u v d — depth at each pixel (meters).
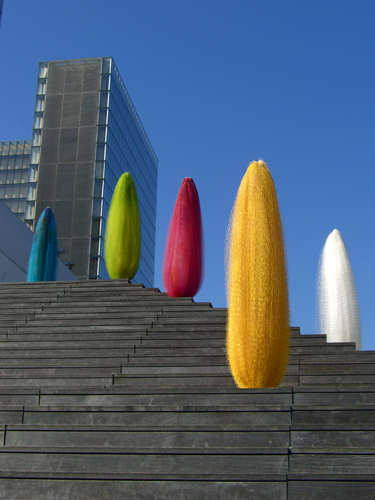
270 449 5.06
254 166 6.90
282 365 6.34
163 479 4.89
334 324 11.24
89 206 62.38
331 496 4.62
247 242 6.51
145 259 77.88
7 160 78.56
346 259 11.62
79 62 67.81
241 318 6.31
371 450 4.93
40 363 8.59
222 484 4.79
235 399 6.12
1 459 5.38
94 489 4.96
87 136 64.69
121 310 10.71
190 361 8.38
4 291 12.23
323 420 5.52
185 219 11.74
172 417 5.71
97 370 8.27
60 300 11.51
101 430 5.58
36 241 15.59
